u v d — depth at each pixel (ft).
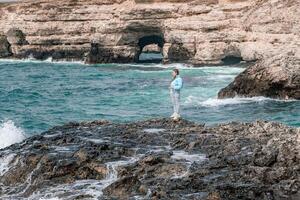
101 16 260.42
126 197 42.52
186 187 43.01
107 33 256.11
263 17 208.03
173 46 242.17
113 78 185.68
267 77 123.13
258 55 206.08
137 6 251.39
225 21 227.81
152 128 65.82
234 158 48.08
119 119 101.65
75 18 267.18
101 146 54.34
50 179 48.39
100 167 48.62
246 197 40.78
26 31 278.26
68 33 268.62
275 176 43.14
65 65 247.29
